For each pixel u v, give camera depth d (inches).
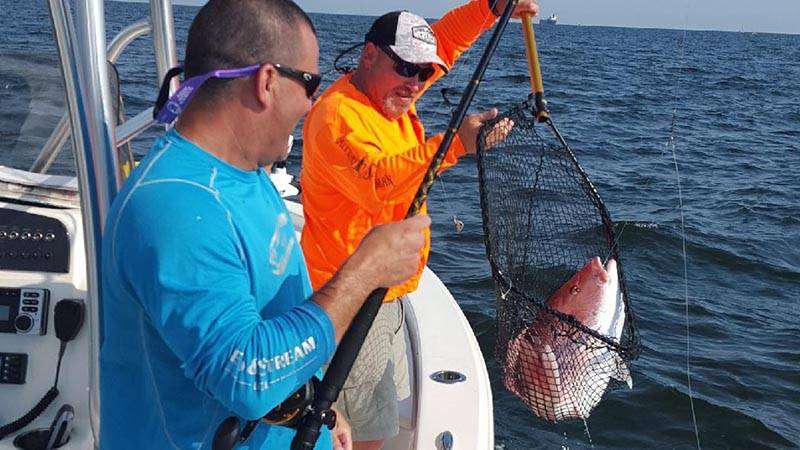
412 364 114.3
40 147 106.0
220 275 51.1
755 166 547.5
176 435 55.9
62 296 95.4
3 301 94.3
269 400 51.6
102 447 59.2
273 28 54.2
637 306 252.7
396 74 89.2
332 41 1031.0
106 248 53.9
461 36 112.5
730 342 229.5
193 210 51.4
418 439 91.2
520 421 175.6
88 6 60.9
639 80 1309.1
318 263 94.2
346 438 78.1
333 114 87.7
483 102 608.1
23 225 95.0
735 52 2974.9
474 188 366.9
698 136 691.4
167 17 77.7
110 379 57.3
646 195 423.2
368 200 86.9
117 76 96.9
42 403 93.0
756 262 309.1
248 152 55.9
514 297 86.4
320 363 54.1
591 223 102.0
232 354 49.9
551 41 3080.7
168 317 50.3
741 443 177.0
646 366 207.3
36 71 102.3
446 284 247.4
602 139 625.6
